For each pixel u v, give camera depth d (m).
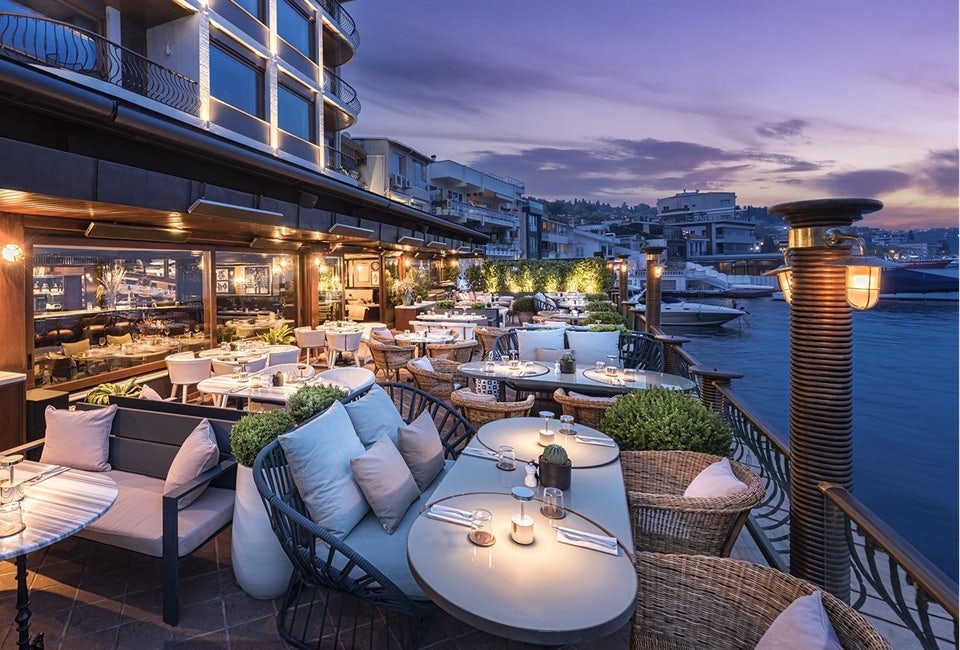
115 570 2.96
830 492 2.06
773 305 34.97
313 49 14.49
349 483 2.59
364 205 11.02
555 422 3.48
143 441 3.45
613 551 1.84
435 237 14.41
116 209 5.25
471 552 1.83
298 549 2.24
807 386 2.18
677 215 61.59
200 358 6.40
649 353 6.67
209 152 6.59
